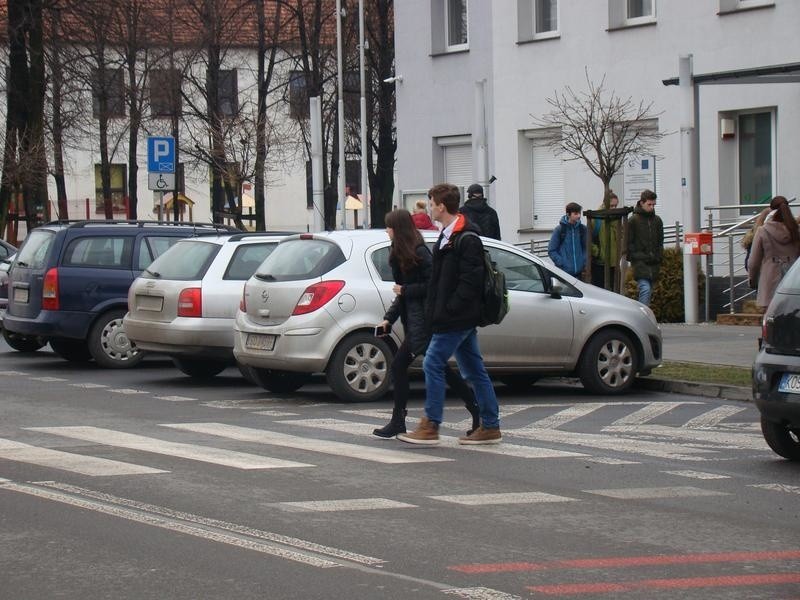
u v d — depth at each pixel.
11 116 44.50
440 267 13.24
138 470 11.84
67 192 81.38
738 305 29.23
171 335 19.17
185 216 82.69
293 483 11.27
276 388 18.50
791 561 8.59
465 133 40.75
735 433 14.69
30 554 8.69
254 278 17.64
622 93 35.28
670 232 33.88
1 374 21.38
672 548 8.94
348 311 16.95
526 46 38.16
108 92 56.94
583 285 18.34
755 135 32.72
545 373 18.09
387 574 8.17
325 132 61.00
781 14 31.44
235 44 63.31
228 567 8.33
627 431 14.83
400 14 42.72
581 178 36.94
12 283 22.81
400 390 13.88
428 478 11.59
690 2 33.50
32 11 42.62
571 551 8.83
